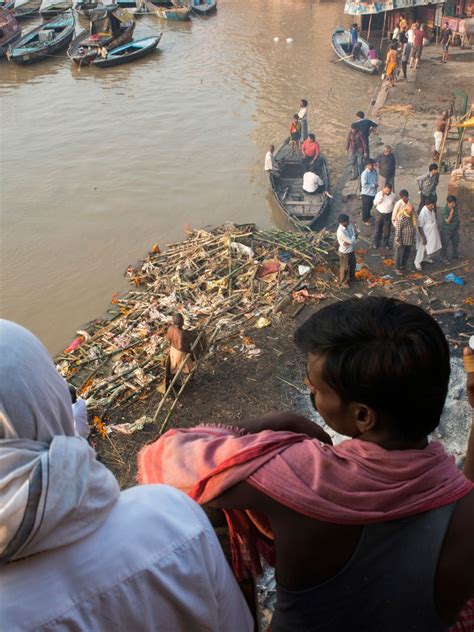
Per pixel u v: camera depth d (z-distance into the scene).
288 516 1.33
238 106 28.58
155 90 31.50
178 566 1.27
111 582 1.20
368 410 1.37
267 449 1.39
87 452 1.22
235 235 15.86
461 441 9.15
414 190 18.45
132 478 9.30
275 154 22.70
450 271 13.94
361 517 1.29
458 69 29.84
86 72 35.28
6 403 1.12
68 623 1.16
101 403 10.68
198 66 34.56
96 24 37.78
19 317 15.40
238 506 1.37
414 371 1.31
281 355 11.55
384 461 1.34
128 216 20.00
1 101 31.66
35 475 1.10
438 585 1.30
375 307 1.39
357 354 1.34
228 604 1.41
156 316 13.25
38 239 18.95
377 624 1.34
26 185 22.53
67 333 14.73
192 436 1.57
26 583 1.16
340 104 27.72
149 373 11.39
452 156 20.55
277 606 1.44
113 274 16.81
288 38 38.03
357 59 32.50
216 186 21.47
